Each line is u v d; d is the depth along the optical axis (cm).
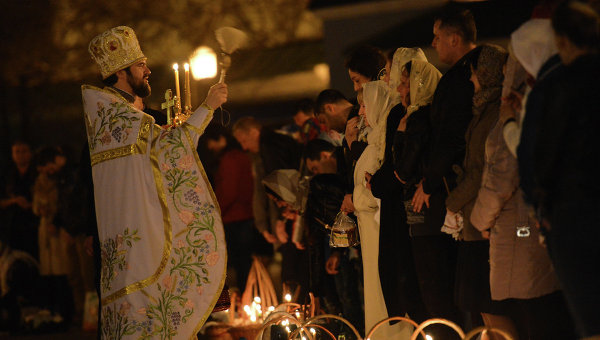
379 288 871
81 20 2558
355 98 1088
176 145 843
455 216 736
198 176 848
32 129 2611
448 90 741
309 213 1004
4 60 2564
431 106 758
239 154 1541
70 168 1598
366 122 901
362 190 876
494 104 698
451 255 800
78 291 1641
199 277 841
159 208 837
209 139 1639
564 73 549
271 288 1197
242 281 1529
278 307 1007
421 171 790
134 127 845
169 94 909
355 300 1041
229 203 1532
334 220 980
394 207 834
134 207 835
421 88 800
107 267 842
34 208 1571
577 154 534
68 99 2597
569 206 534
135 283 829
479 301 715
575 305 537
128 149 840
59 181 1577
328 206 984
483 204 664
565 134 539
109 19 2552
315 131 1311
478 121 707
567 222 534
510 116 648
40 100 2608
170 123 909
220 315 1180
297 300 1145
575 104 535
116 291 833
